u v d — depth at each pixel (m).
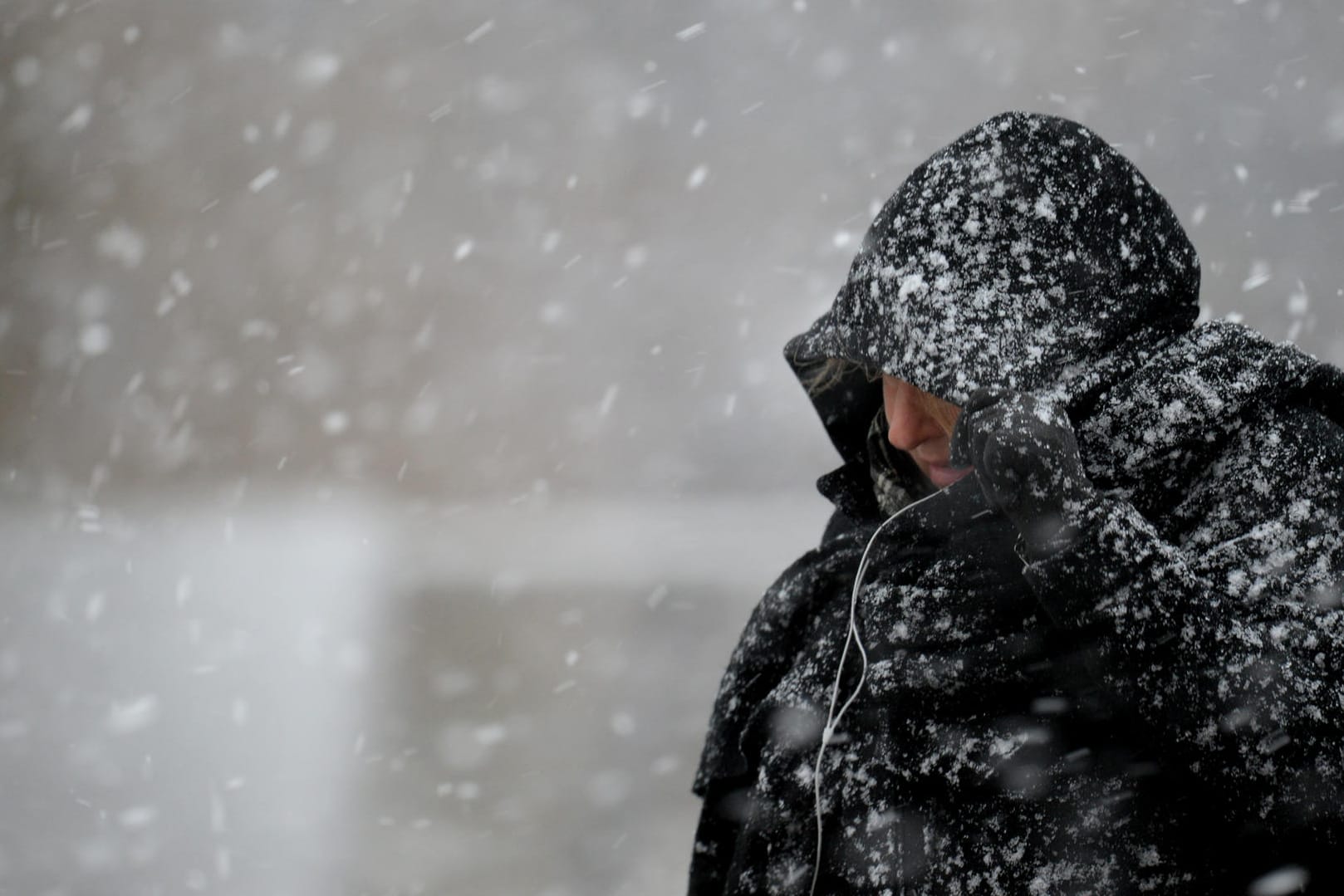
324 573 29.17
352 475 66.56
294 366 67.62
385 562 32.06
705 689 15.00
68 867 8.44
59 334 60.44
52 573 27.84
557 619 21.69
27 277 60.97
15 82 62.50
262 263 68.31
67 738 12.32
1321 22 37.78
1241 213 15.77
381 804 9.98
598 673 16.09
